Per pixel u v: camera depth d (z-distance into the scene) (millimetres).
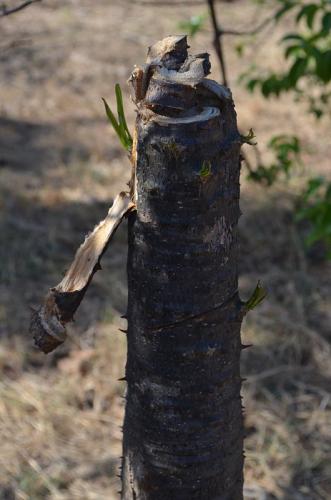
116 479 5863
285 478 5867
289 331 7207
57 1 14992
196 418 2869
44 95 11758
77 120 11117
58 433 6266
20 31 13742
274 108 11305
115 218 2758
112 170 9852
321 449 6098
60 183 9500
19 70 12438
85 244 2838
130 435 3027
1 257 8117
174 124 2502
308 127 10852
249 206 9062
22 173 9656
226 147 2570
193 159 2537
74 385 6641
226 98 2547
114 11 14820
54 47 13227
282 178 9555
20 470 5914
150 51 2615
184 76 2520
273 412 6414
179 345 2770
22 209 8906
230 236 2717
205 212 2619
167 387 2832
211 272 2699
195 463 2932
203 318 2740
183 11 14602
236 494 3117
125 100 11734
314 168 9859
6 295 7605
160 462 2955
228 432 2949
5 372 6773
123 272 7996
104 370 6797
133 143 2703
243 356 6980
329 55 5953
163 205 2615
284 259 8273
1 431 6254
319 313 7535
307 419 6383
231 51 12992
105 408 6500
